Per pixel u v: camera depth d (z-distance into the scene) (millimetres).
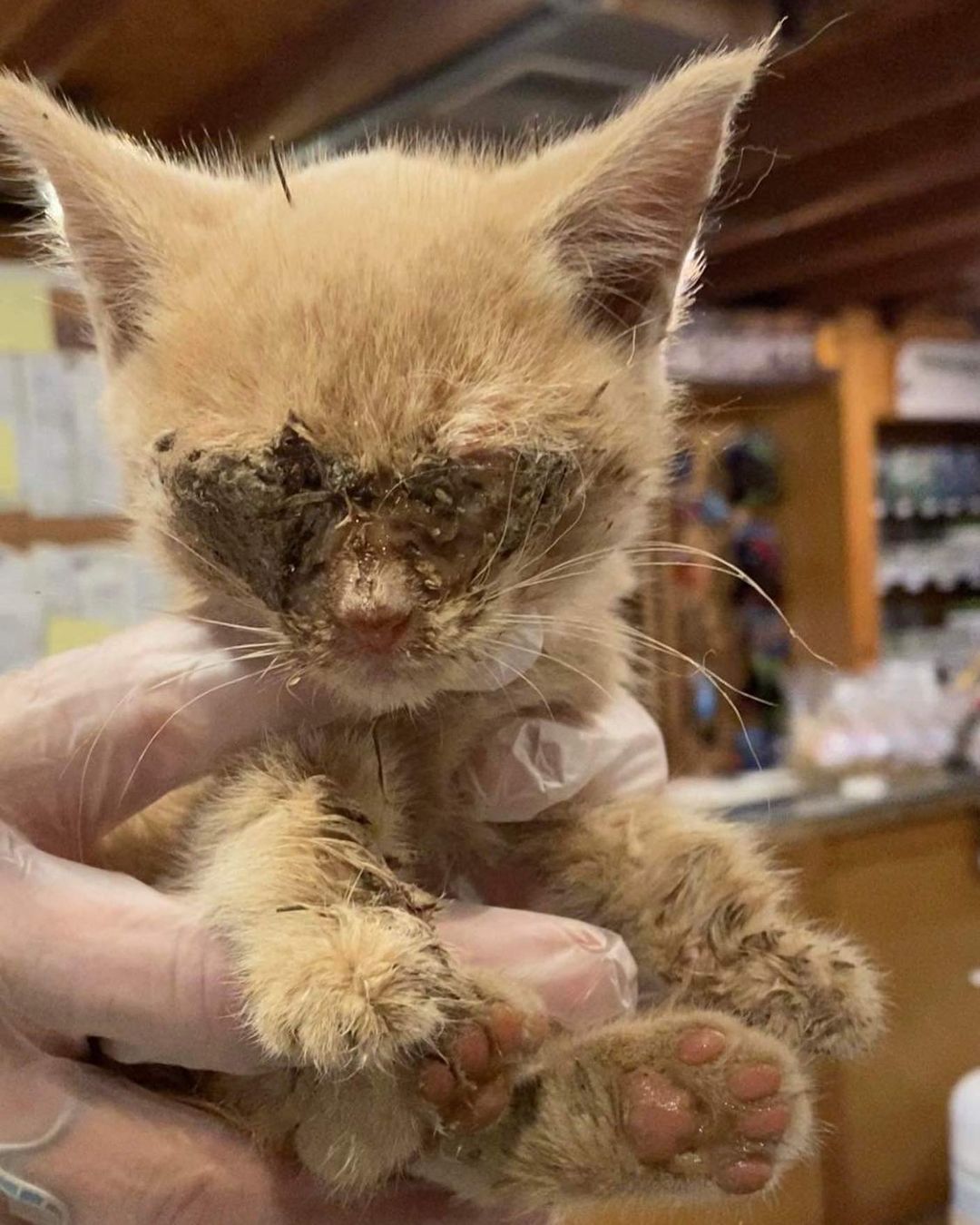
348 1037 125
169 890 176
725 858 186
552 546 149
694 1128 141
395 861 161
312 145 254
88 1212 166
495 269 151
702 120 158
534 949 167
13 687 180
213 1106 177
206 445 137
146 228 160
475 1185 154
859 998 173
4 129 162
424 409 136
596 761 190
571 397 150
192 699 166
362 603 132
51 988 157
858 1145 405
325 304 141
